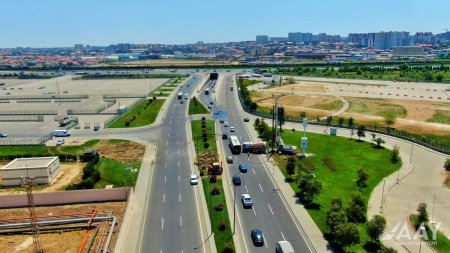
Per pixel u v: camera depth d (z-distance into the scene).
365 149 110.50
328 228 65.75
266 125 131.12
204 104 184.62
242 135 127.94
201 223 68.31
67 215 69.38
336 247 59.88
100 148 113.50
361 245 60.16
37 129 141.25
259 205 75.19
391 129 131.62
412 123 142.62
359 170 87.75
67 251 58.00
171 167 97.06
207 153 108.00
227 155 106.88
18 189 83.31
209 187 84.19
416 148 111.12
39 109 183.12
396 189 82.19
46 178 85.69
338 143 116.94
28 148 115.25
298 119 149.12
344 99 193.62
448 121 145.38
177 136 127.06
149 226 67.31
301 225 67.12
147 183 86.81
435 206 74.12
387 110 165.88
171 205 75.50
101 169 94.69
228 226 67.06
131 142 119.81
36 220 63.22
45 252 57.78
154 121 149.38
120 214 70.50
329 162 99.50
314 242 61.53
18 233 63.91
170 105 183.00
